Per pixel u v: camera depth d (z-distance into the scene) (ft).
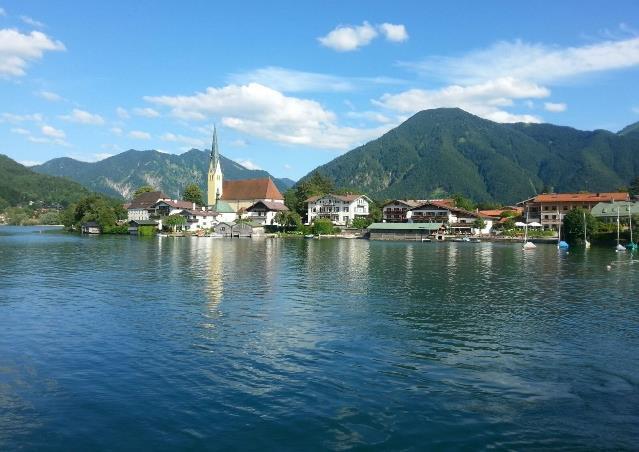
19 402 71.41
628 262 282.15
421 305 143.13
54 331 109.91
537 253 358.23
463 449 59.72
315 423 65.72
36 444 59.93
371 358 92.12
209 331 110.52
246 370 84.89
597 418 67.77
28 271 215.31
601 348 100.27
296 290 168.14
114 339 103.45
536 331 113.60
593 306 144.05
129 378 80.89
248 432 63.21
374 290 169.37
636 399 74.23
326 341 103.09
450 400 73.36
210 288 171.01
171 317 124.47
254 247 404.57
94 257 286.66
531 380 81.71
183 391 75.66
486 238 545.44
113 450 58.85
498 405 71.77
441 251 377.50
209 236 611.47
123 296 153.89
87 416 67.21
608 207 558.56
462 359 92.27
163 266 240.73
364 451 59.11
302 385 78.38
